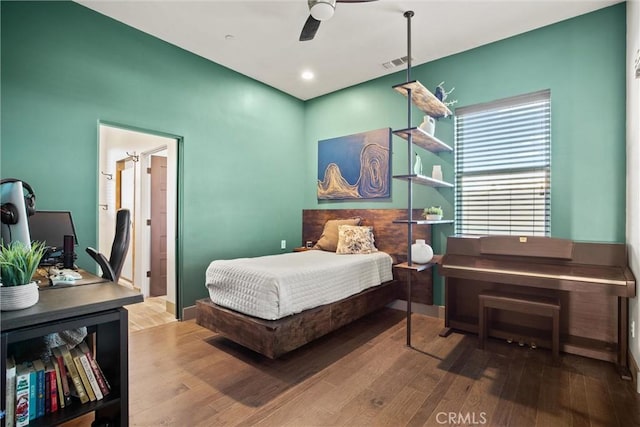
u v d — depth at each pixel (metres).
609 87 2.75
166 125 3.38
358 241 3.88
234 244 4.06
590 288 2.37
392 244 4.02
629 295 2.24
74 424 1.80
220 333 2.80
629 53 2.55
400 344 2.91
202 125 3.71
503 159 3.32
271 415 1.89
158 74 3.31
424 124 3.21
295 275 2.68
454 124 3.61
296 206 4.95
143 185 4.64
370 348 2.82
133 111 3.13
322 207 4.83
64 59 2.70
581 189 2.88
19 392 1.26
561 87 2.97
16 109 2.47
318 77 4.21
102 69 2.92
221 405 1.99
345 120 4.56
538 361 2.56
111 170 5.48
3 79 2.41
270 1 2.71
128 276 5.12
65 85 2.71
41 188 2.59
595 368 2.44
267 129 4.47
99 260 2.11
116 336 1.45
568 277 2.47
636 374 2.16
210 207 3.81
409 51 2.82
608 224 2.75
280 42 3.36
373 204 4.28
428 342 2.95
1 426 1.17
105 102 2.94
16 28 2.47
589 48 2.84
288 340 2.50
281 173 4.69
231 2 2.72
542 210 3.11
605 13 2.77
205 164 3.75
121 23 3.03
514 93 3.22
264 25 3.06
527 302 2.63
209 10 2.84
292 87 4.55
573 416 1.87
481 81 3.41
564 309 2.88
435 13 2.84
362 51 3.53
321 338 3.05
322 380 2.29
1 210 1.60
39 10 2.58
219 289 2.97
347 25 3.02
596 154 2.81
